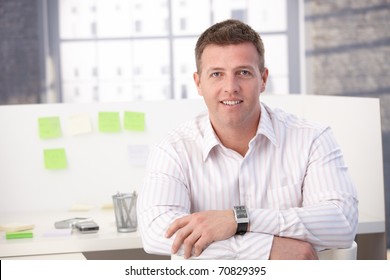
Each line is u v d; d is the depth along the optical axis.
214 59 1.84
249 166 1.98
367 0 6.09
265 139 1.99
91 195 3.11
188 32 6.31
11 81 6.17
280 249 1.76
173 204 1.91
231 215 1.77
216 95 1.85
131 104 3.13
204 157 1.97
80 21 6.23
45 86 6.20
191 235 1.74
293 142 1.99
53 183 3.09
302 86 6.23
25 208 3.07
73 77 6.26
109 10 6.25
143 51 6.30
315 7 6.10
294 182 1.98
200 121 2.07
